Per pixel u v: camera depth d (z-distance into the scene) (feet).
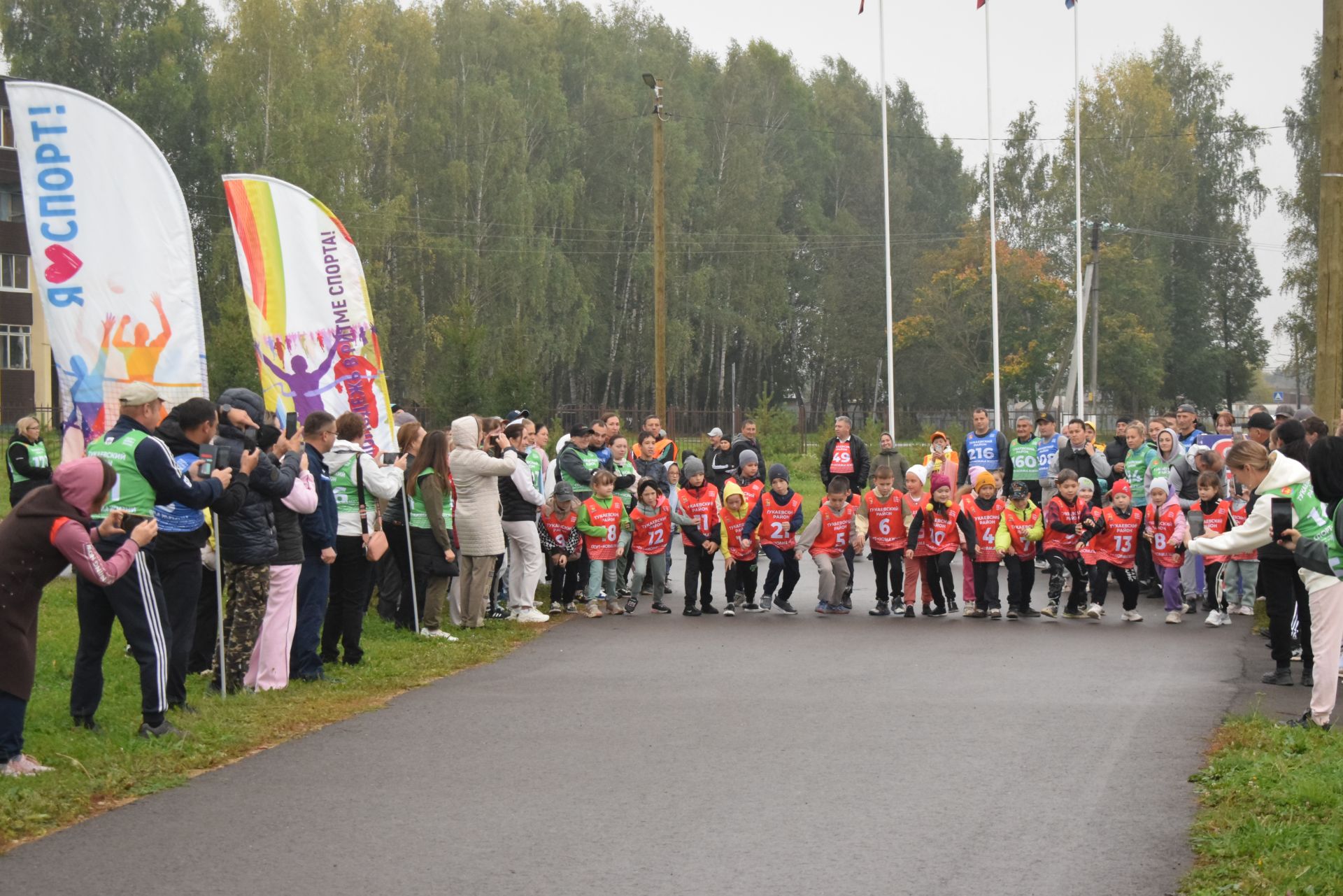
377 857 18.63
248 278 37.27
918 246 224.53
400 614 40.68
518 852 18.84
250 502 29.60
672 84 201.77
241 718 27.32
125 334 29.27
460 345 87.40
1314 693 26.61
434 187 163.63
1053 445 58.59
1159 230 194.18
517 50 175.52
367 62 161.17
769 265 201.26
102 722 26.40
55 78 159.02
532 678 33.24
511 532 43.21
